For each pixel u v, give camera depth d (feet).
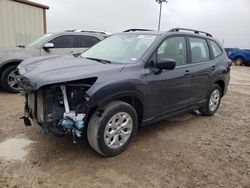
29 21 38.93
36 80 10.73
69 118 10.98
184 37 16.01
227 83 20.10
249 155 13.33
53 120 11.12
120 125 12.24
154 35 14.65
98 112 11.41
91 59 14.14
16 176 10.33
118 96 11.75
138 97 12.69
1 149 12.32
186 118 18.70
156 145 13.79
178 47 15.37
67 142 13.38
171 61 12.84
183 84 15.29
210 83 17.92
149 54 13.37
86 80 11.16
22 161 11.39
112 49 14.96
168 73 14.14
